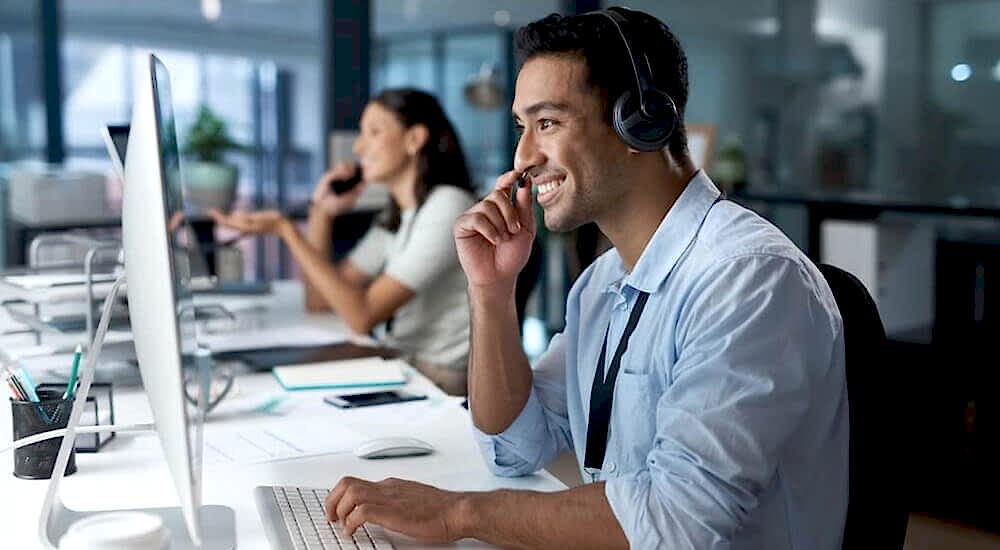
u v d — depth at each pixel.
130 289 1.15
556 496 1.19
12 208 3.86
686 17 5.06
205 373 1.81
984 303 3.49
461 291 2.70
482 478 1.51
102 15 6.61
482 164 6.31
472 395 1.53
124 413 1.78
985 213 3.65
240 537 1.23
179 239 1.00
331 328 2.71
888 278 3.89
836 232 4.02
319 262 2.77
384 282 2.68
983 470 3.33
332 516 1.25
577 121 1.28
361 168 3.26
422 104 2.80
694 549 1.09
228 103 7.01
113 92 6.32
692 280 1.26
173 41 6.96
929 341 3.57
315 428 1.73
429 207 2.72
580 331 1.52
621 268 1.50
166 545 1.08
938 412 3.41
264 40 7.18
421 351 2.72
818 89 4.79
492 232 1.48
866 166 4.65
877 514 1.27
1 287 2.15
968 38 4.31
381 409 1.87
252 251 5.71
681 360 1.21
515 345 1.52
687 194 1.33
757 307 1.17
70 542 1.04
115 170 1.30
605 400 1.39
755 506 1.13
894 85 4.55
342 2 4.46
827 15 4.74
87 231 2.94
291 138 7.06
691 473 1.11
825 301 1.22
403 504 1.22
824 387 1.21
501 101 6.14
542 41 1.30
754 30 4.94
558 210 1.32
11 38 5.21
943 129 4.41
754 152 4.99
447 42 6.43
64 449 1.19
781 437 1.13
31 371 1.92
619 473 1.36
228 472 1.49
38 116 5.27
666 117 1.27
